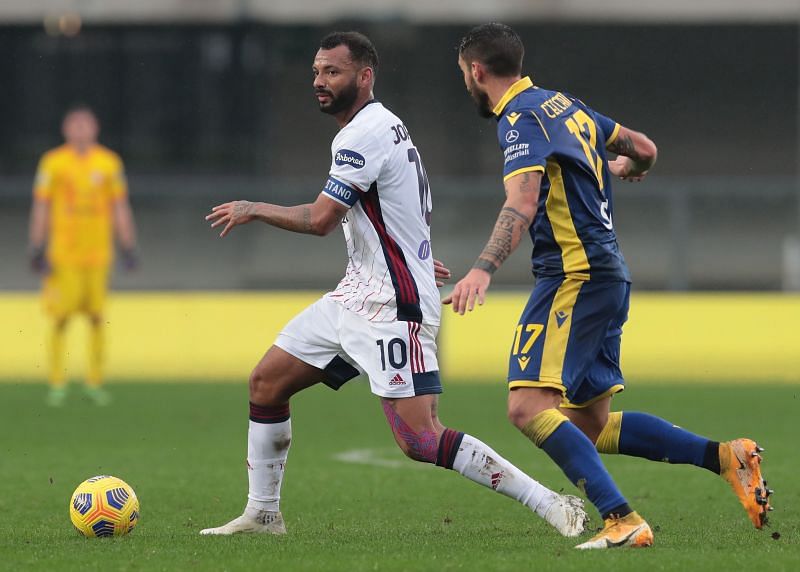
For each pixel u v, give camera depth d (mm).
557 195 22125
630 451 23844
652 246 67375
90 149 50969
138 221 70812
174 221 70750
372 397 57125
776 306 63969
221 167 87875
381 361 22531
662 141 88812
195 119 87688
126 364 65000
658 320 64500
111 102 87500
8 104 87250
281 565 19781
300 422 47406
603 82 88312
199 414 49188
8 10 86250
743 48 88125
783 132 88500
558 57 88188
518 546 21703
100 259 51500
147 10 86688
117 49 87375
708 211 67875
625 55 88250
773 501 28734
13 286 71938
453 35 86938
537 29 87938
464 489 31359
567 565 19344
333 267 70562
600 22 87812
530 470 34969
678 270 67062
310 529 24859
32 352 64188
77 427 45219
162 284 70938
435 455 22625
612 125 23719
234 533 23781
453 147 87062
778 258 67625
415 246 22891
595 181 22281
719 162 88688
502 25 23016
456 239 69188
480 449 22531
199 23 86875
